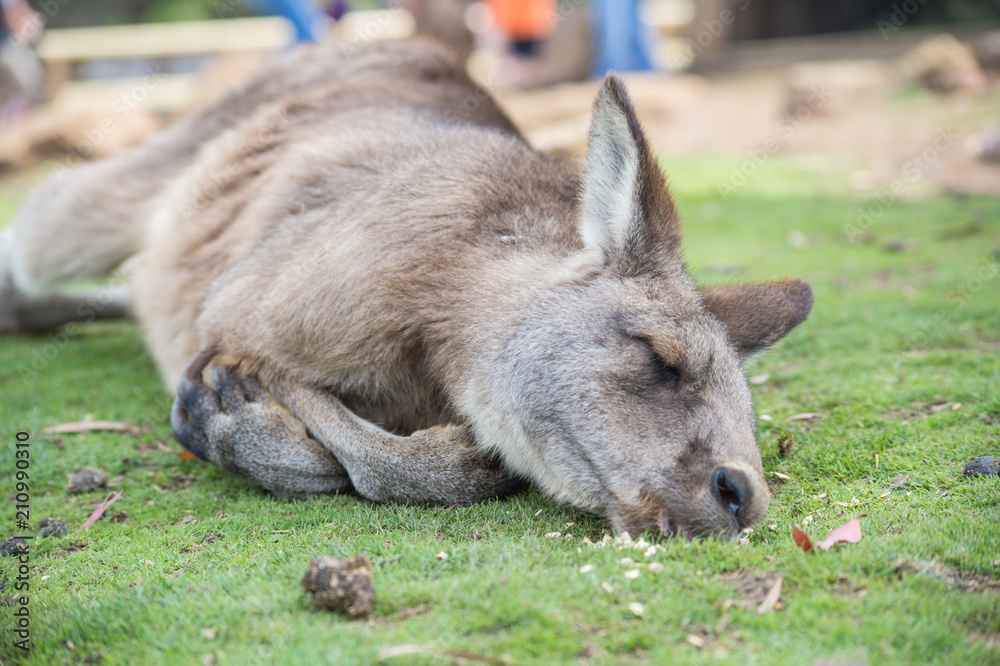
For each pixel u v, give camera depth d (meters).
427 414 4.19
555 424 3.62
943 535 3.17
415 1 11.90
